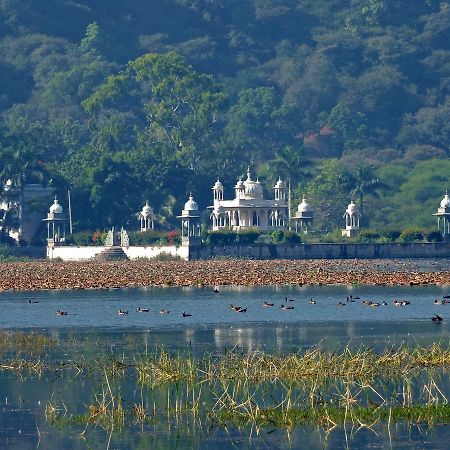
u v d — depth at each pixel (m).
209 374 78.69
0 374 82.75
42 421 69.12
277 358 84.00
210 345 96.38
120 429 67.19
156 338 101.75
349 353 84.50
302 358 82.50
